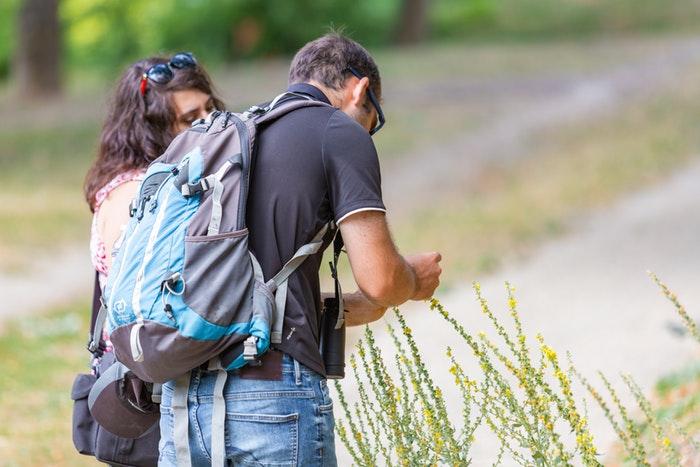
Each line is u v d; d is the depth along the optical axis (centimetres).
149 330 770
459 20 10781
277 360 800
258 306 787
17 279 3350
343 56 893
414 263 865
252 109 854
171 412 819
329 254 3228
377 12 10469
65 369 2255
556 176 4428
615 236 3256
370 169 816
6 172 5353
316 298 845
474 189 4491
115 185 997
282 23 10200
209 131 839
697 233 3142
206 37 10406
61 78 7956
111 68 11062
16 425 1811
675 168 4303
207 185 800
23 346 2472
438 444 879
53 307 2972
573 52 8344
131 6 10950
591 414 1538
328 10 10312
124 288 788
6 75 10500
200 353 776
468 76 7575
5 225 4091
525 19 10469
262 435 795
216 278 777
